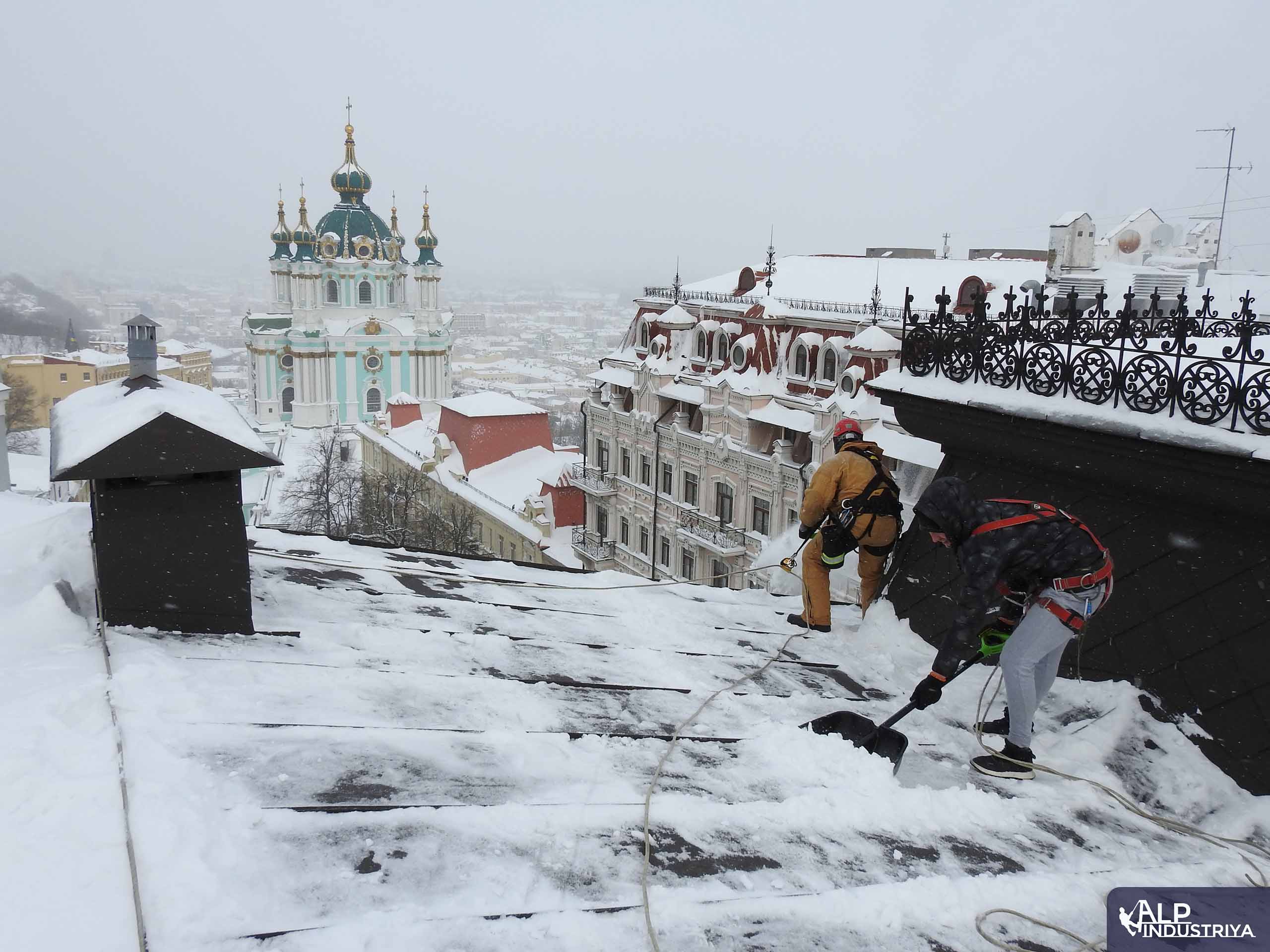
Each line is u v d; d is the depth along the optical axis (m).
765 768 4.23
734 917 2.95
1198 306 21.09
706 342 31.61
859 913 3.08
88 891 2.64
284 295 96.62
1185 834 4.23
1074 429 5.25
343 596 6.28
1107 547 5.51
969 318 6.31
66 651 4.39
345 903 2.77
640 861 3.22
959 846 3.74
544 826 3.37
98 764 3.33
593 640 6.15
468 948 2.62
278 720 3.99
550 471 45.66
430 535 44.19
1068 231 24.94
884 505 6.52
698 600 7.74
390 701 4.43
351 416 93.38
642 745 4.33
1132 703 5.24
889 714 5.36
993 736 5.20
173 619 4.87
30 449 86.75
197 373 154.25
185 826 2.99
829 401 24.52
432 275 96.06
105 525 4.67
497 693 4.77
